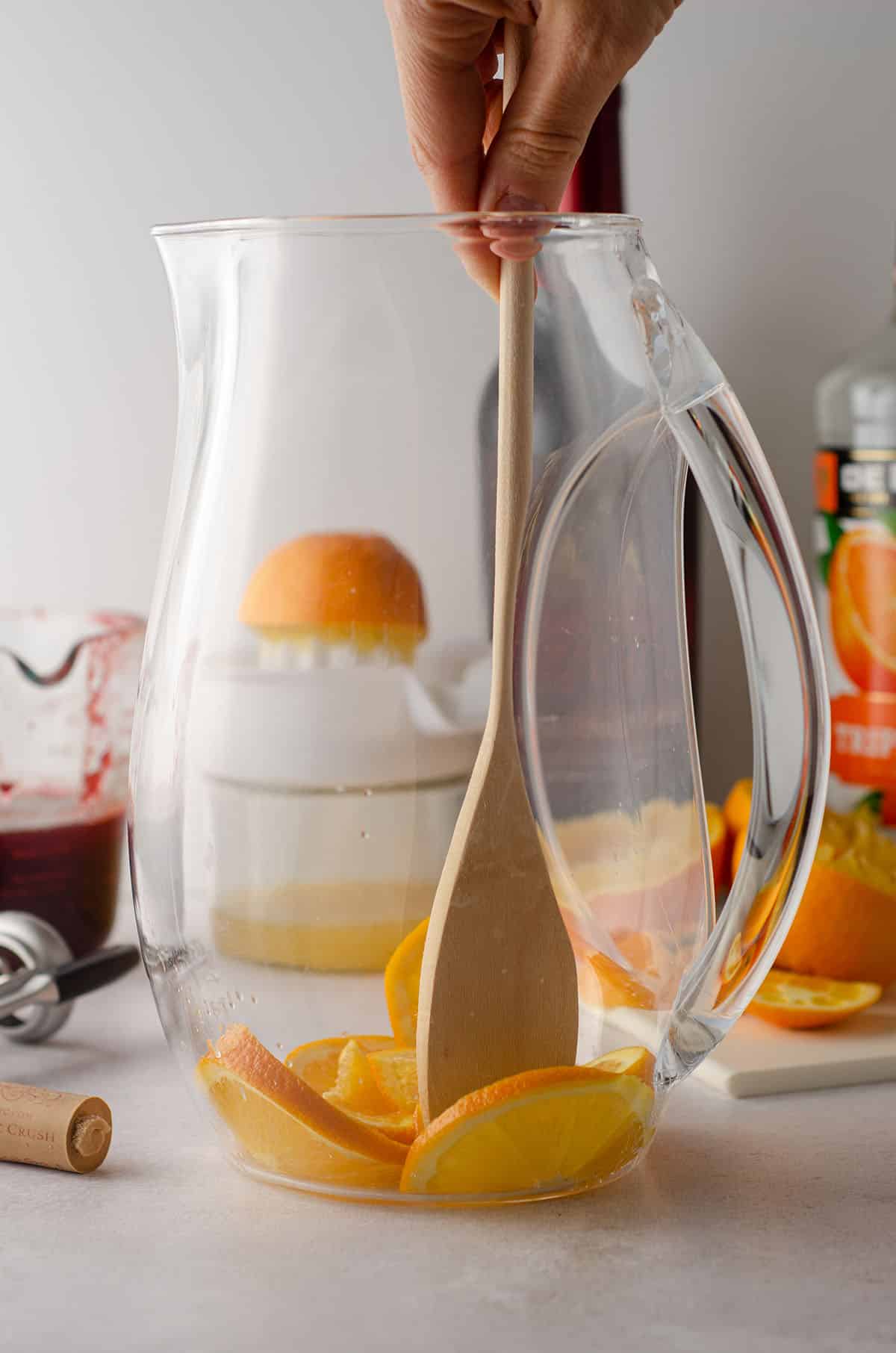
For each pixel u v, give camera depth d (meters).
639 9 0.55
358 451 0.51
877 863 0.79
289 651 0.51
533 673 0.52
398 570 0.51
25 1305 0.49
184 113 1.11
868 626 0.98
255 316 0.52
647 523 0.54
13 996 0.71
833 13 1.12
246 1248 0.52
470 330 0.51
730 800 0.90
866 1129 0.64
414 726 0.51
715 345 1.15
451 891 0.51
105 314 1.13
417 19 0.59
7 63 1.11
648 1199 0.56
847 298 1.15
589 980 0.53
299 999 0.53
